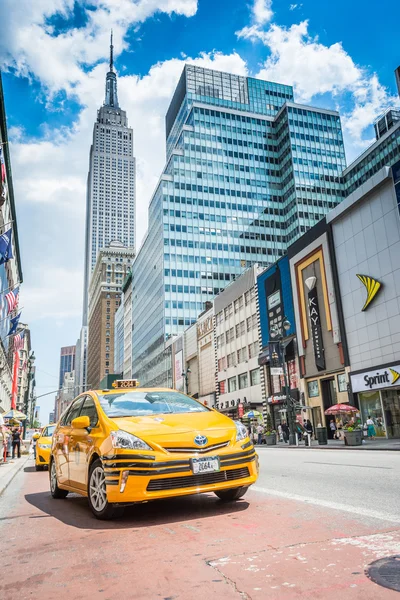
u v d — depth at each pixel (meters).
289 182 106.75
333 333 32.72
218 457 5.27
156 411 6.25
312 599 2.72
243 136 110.31
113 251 186.25
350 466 10.65
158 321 92.62
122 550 4.08
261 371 44.22
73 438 6.77
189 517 5.27
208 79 119.06
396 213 27.78
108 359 173.38
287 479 8.43
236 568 3.35
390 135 95.94
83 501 7.58
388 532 4.08
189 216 97.44
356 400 30.61
